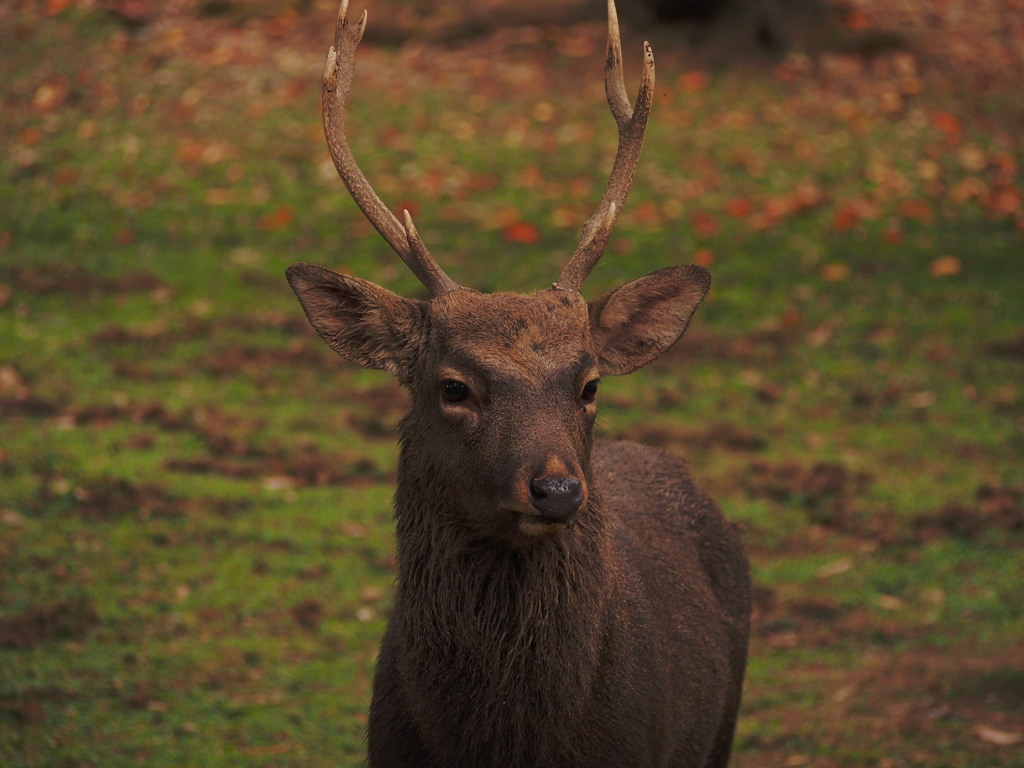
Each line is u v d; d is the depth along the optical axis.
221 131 20.97
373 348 6.18
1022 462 13.55
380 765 6.18
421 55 23.23
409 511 5.99
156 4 24.39
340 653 10.05
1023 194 19.98
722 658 7.18
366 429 14.06
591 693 5.91
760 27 23.52
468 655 5.79
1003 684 9.44
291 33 23.59
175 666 9.67
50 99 21.97
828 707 9.38
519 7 24.39
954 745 8.71
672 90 22.34
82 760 8.32
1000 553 11.82
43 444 13.13
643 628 6.34
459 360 5.74
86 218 19.00
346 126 21.02
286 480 12.88
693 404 14.77
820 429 14.30
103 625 10.17
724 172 20.11
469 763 5.88
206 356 15.50
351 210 19.00
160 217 18.98
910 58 23.48
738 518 12.30
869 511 12.50
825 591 11.17
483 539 5.76
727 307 16.84
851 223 18.95
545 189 19.47
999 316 16.61
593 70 22.73
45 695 9.10
